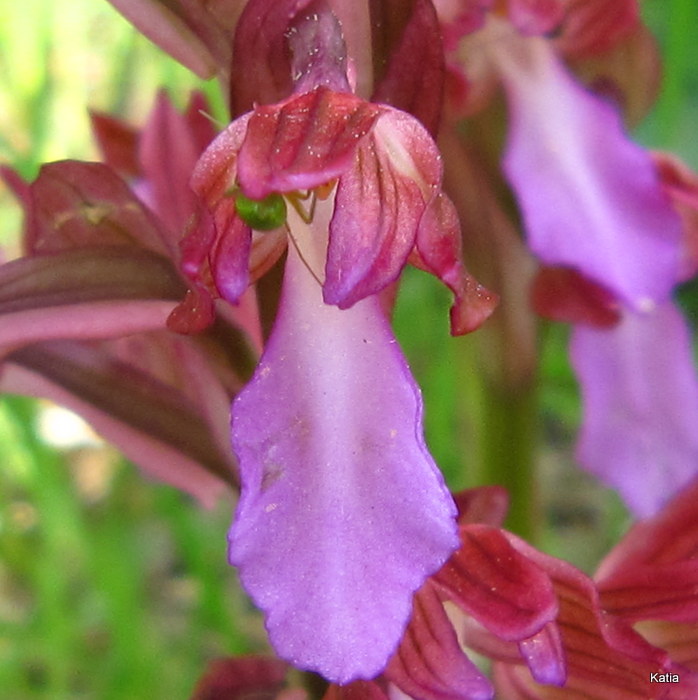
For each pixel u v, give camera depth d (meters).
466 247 0.09
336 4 0.06
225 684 0.08
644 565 0.08
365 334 0.06
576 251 0.08
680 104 0.17
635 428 0.10
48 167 0.07
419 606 0.07
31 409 0.13
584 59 0.09
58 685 0.13
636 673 0.07
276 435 0.06
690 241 0.09
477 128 0.09
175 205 0.08
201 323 0.06
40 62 0.16
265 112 0.06
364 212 0.06
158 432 0.08
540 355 0.09
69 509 0.13
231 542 0.06
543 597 0.07
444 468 0.14
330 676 0.06
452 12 0.09
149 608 0.15
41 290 0.07
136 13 0.07
